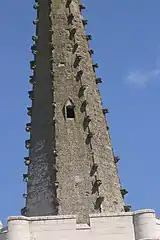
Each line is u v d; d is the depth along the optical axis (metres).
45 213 48.31
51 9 55.00
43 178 49.44
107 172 49.84
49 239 45.91
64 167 49.19
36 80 53.31
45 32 54.41
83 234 46.22
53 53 53.34
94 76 53.53
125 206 49.16
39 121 51.72
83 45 54.22
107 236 46.31
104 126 51.88
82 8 55.97
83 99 51.75
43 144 50.59
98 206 47.97
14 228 45.62
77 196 48.28
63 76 52.53
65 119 50.94
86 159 49.62
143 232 46.16
